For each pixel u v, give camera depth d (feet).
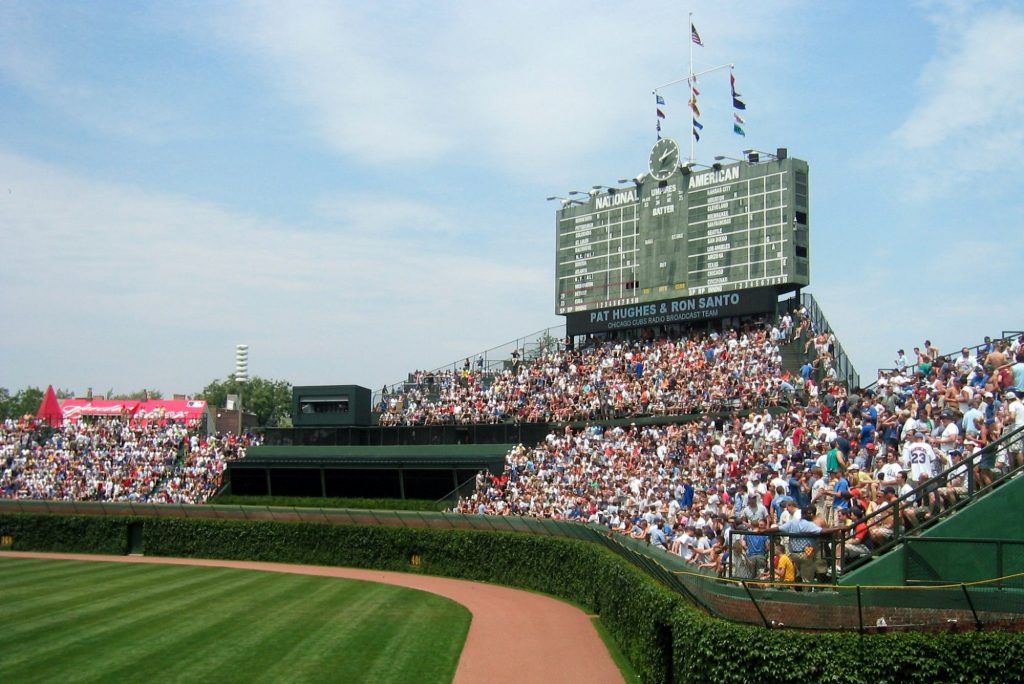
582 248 181.47
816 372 137.69
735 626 58.44
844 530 60.95
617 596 91.61
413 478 187.52
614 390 164.86
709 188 160.25
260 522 175.42
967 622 56.54
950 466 70.28
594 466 139.44
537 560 131.44
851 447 88.89
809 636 56.29
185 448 219.82
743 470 97.04
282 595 124.77
